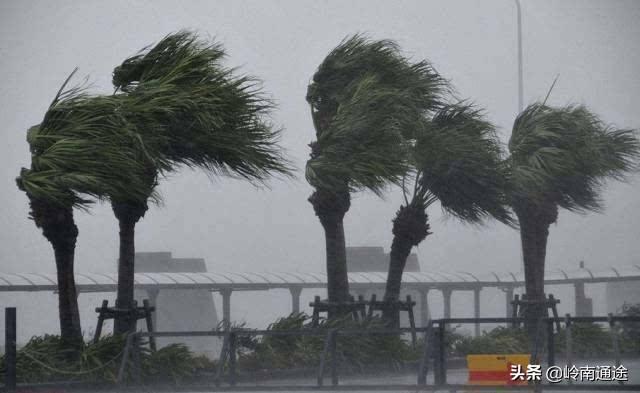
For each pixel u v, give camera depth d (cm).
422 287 6419
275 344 4056
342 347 4081
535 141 5328
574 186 5466
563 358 4850
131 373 3428
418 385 3053
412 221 4728
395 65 4666
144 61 3794
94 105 3547
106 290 5353
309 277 6103
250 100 3841
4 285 4884
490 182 4816
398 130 4400
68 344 3588
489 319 3108
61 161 3453
